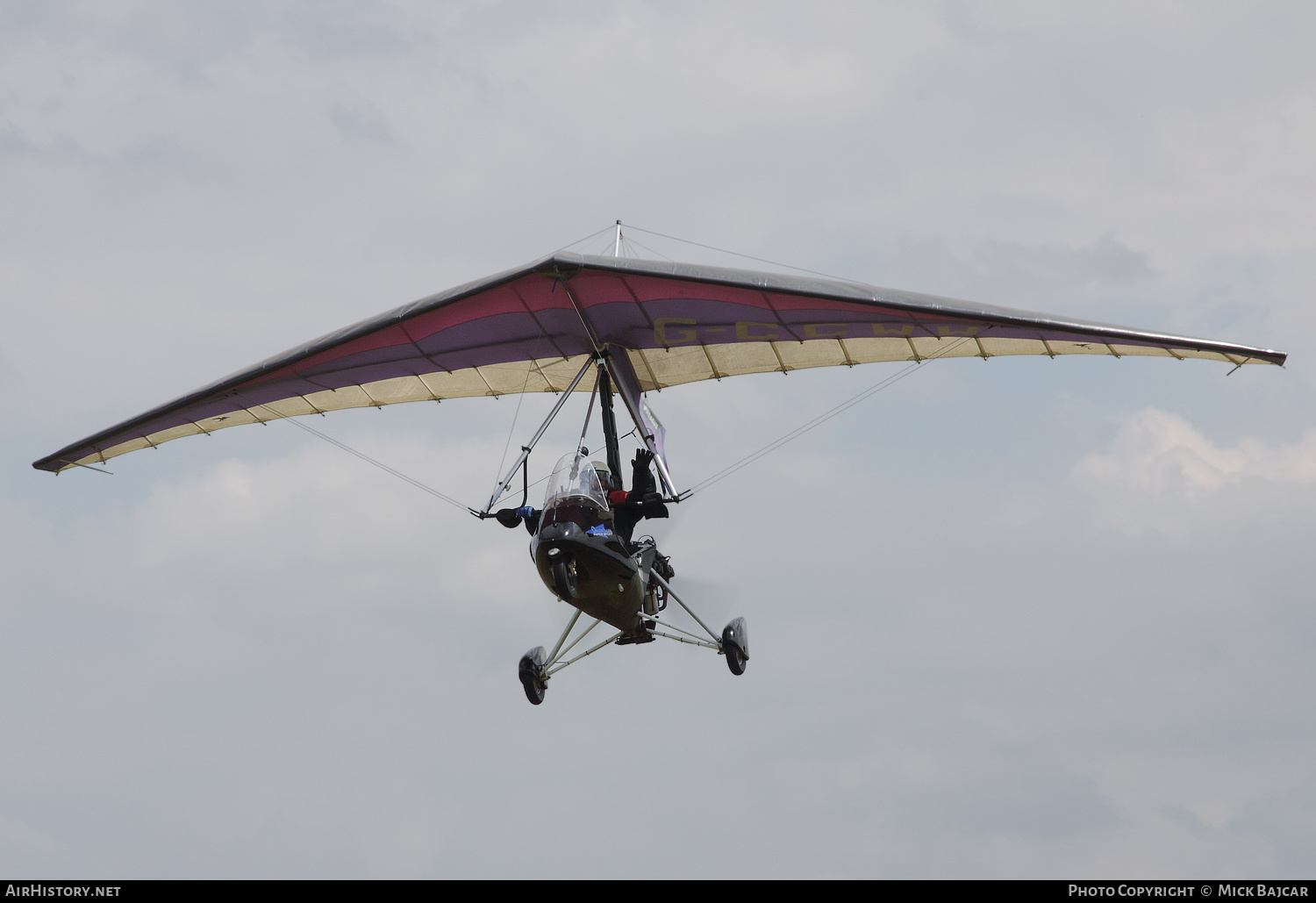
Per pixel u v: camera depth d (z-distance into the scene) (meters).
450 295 30.81
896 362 35.56
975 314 29.94
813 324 32.88
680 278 29.47
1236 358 30.77
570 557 28.06
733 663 35.25
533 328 34.25
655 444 32.84
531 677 33.28
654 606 33.03
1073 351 32.78
